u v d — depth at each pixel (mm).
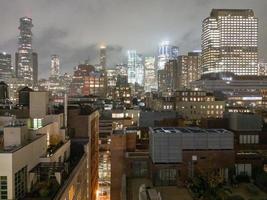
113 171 72062
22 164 48344
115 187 71750
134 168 64250
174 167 56469
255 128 80688
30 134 58562
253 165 59719
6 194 44469
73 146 84562
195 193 50469
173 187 55500
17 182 46531
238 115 80562
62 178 55219
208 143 57469
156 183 56250
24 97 100375
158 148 56969
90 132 95688
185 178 56156
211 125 84562
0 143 51875
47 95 80875
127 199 50719
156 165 56438
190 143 57344
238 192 51469
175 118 123688
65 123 87312
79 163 70500
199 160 56844
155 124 112188
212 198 47969
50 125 70188
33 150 53906
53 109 89938
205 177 53531
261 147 78562
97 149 123625
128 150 75750
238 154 61500
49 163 56719
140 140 88500
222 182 54375
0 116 72000
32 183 50656
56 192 49531
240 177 56562
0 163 44438
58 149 65312
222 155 57312
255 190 51938
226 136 57781
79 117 92500
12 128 51031
